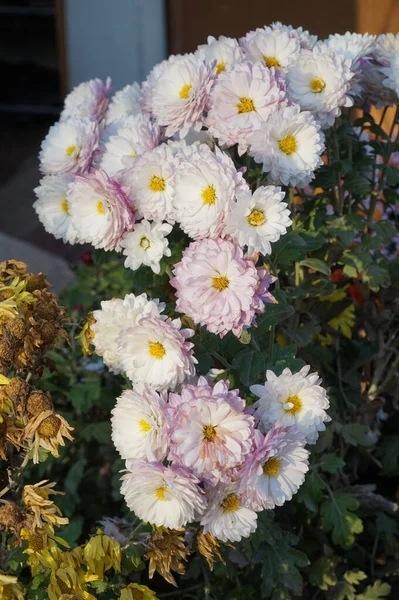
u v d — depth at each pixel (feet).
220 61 2.87
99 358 3.69
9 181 7.95
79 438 3.64
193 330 2.48
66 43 7.52
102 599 2.55
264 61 2.80
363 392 3.56
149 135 2.77
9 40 9.49
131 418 2.41
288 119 2.52
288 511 3.19
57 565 2.33
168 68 2.75
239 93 2.58
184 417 2.24
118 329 2.60
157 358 2.41
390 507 3.34
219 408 2.24
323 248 3.18
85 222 2.58
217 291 2.34
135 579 3.07
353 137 3.11
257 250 2.37
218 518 2.41
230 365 2.78
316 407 2.49
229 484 2.36
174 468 2.29
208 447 2.25
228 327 2.35
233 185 2.38
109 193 2.52
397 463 3.64
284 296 2.68
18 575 2.62
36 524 2.20
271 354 2.75
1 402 2.26
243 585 3.17
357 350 3.56
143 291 3.09
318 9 6.15
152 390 2.35
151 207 2.56
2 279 2.59
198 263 2.34
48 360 2.63
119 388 3.69
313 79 2.71
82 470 3.50
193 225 2.42
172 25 7.03
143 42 7.33
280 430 2.32
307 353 3.24
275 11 6.40
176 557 2.53
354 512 3.39
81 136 2.84
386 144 3.23
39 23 9.38
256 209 2.39
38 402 2.24
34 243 6.58
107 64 7.52
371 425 3.60
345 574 3.27
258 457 2.28
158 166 2.54
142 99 3.02
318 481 3.03
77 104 3.19
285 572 2.97
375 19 5.96
